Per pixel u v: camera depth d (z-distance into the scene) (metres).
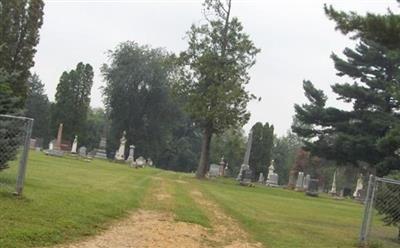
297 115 42.69
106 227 11.02
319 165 79.44
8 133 12.59
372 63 40.00
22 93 20.64
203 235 12.15
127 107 80.62
